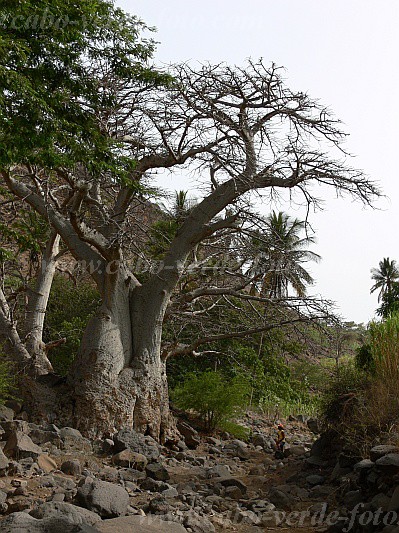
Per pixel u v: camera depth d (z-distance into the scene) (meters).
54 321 25.11
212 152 16.39
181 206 18.61
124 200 17.34
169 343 18.98
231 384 20.98
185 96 16.19
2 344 17.16
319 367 30.02
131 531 7.62
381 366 13.20
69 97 13.44
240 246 18.94
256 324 20.53
